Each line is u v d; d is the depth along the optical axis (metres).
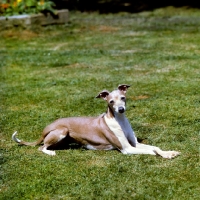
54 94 11.19
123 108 7.45
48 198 6.52
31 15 18.67
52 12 19.30
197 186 6.58
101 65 13.50
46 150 7.88
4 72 13.41
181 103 9.97
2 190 6.84
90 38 17.31
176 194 6.41
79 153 7.82
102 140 7.79
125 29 18.70
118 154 7.68
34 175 7.16
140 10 23.61
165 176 6.89
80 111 9.94
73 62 14.02
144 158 7.46
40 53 15.32
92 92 11.16
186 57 13.80
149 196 6.38
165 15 22.09
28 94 11.30
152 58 13.91
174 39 16.30
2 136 8.85
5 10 19.25
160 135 8.42
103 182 6.81
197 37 16.42
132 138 7.80
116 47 15.62
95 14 23.17
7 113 10.05
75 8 24.55
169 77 11.98
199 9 22.77
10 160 7.73
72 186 6.78
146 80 11.84
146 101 10.23
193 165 7.18
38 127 9.20
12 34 18.11
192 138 8.23
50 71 13.27
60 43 16.81
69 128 7.95
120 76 12.31
